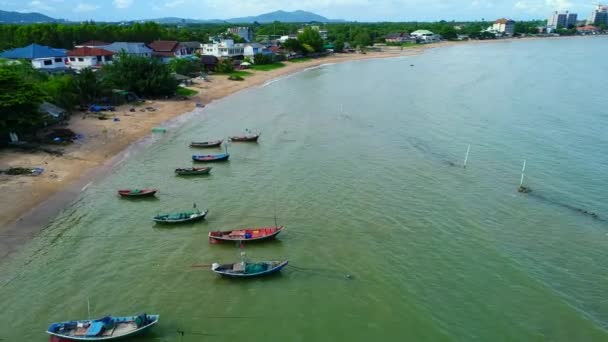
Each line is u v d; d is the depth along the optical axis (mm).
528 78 149125
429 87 134750
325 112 102875
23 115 68000
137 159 70188
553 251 43688
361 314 35438
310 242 45719
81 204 53812
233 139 79438
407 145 76875
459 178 61750
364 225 48875
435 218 50312
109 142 76312
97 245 44938
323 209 52812
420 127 88438
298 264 41969
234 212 52344
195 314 35531
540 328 33719
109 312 35469
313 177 62531
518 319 34625
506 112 99250
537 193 56656
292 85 144875
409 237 46344
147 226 49125
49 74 109312
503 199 55000
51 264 41406
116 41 182500
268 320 34938
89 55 129125
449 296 37312
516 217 50406
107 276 39938
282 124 92000
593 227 48156
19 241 44906
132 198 55781
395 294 37656
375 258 42750
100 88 99500
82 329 32312
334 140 80188
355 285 38906
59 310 35562
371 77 160500
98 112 94375
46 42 161125
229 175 63844
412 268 41094
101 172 63969
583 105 105062
